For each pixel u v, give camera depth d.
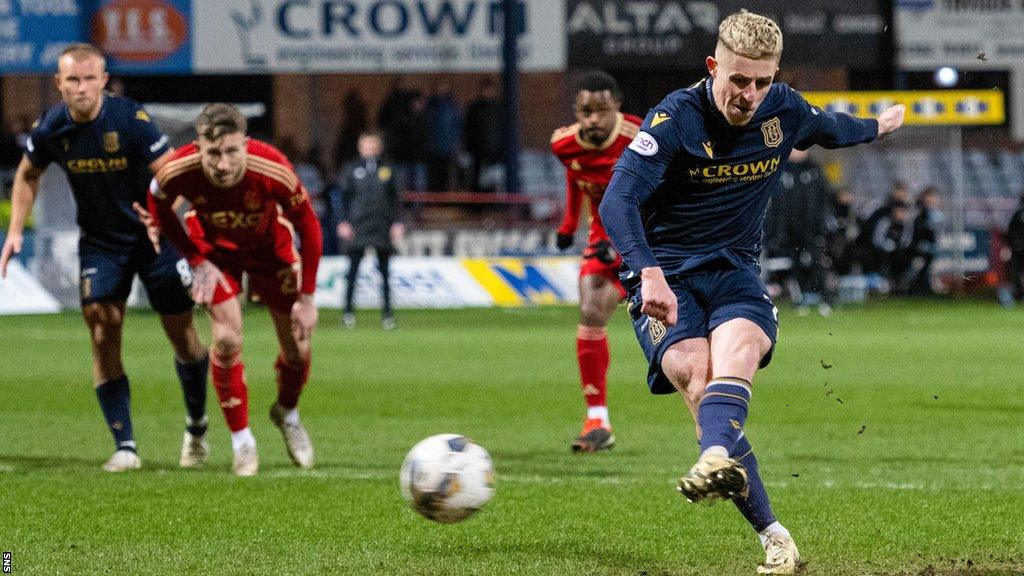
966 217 78.56
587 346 24.30
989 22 75.31
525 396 31.98
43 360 40.38
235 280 21.88
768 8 73.88
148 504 18.56
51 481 20.56
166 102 82.50
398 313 61.47
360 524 17.16
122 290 22.09
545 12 72.38
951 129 76.19
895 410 29.08
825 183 59.78
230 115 19.89
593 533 16.56
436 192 72.56
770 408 29.52
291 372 21.83
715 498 12.62
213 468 22.30
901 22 74.69
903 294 69.50
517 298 65.94
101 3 69.94
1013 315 60.00
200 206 20.84
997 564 14.65
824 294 60.19
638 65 73.12
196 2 70.50
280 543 15.98
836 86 84.25
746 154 14.23
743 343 13.79
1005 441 24.64
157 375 36.38
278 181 20.52
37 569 14.61
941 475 20.95
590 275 24.22
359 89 85.44
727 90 13.71
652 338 14.46
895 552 15.30
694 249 14.55
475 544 15.91
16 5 69.44
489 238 67.31
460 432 26.36
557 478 20.89
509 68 68.81
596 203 24.75
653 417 28.75
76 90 20.92
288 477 21.02
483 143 73.56
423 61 71.88
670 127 13.98
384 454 23.64
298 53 71.12
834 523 17.00
